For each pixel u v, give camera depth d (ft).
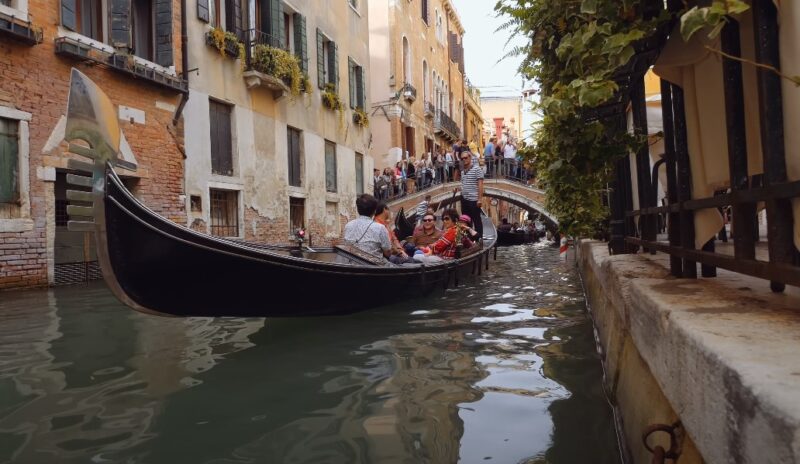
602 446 7.22
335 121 52.47
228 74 37.24
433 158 79.92
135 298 12.41
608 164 10.52
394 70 77.46
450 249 25.62
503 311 17.66
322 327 15.08
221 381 10.17
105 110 11.05
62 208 27.07
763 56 4.49
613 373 8.72
